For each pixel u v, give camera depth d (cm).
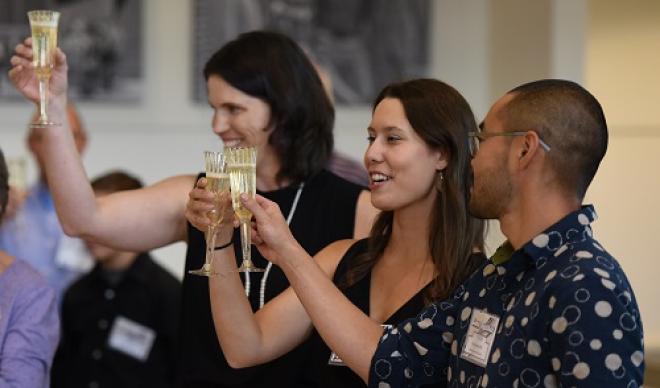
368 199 366
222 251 296
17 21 704
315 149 371
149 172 742
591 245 234
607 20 703
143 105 736
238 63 361
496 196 247
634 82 699
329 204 366
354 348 274
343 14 761
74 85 723
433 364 273
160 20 737
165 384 544
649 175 699
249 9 746
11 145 709
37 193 633
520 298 237
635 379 219
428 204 308
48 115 341
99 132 730
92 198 354
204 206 281
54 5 713
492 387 235
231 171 272
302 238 361
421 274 306
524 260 241
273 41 369
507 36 760
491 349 242
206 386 354
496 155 246
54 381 546
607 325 219
